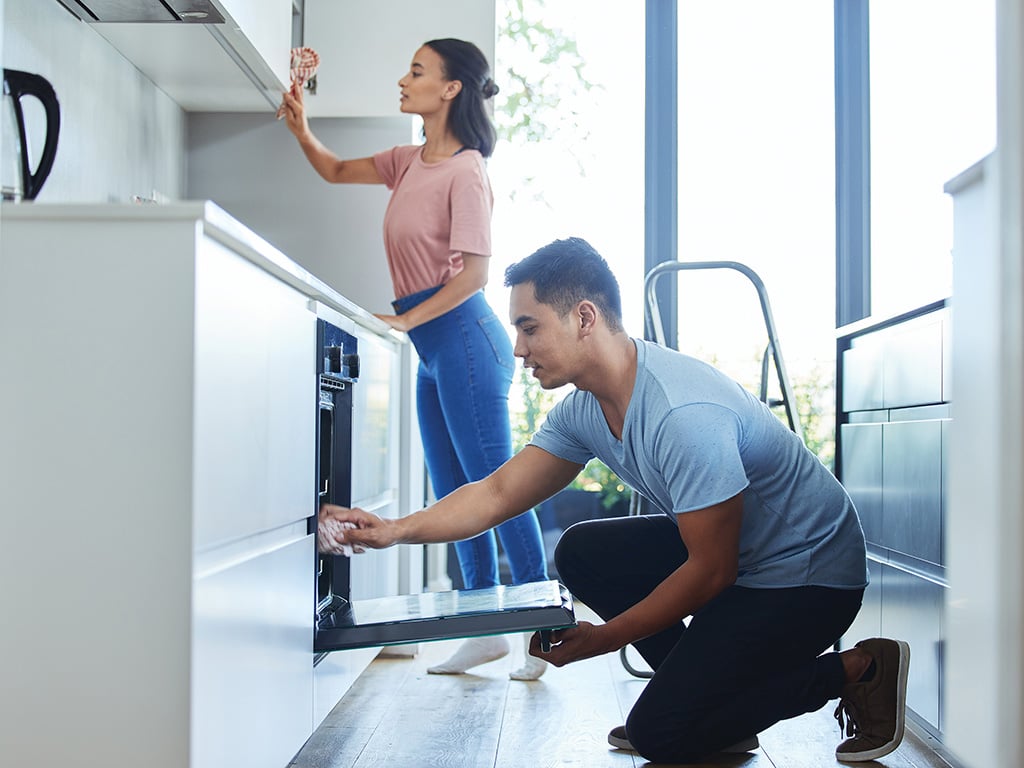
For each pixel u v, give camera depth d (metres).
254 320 1.54
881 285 3.72
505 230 3.90
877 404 2.43
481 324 2.78
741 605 1.92
